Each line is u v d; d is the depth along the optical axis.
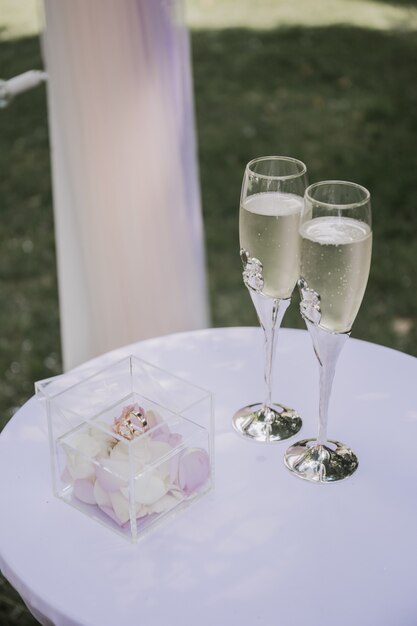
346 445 1.24
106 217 1.71
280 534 1.13
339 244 1.09
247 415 1.28
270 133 3.49
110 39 1.60
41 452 1.24
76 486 1.14
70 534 1.13
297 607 1.05
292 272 1.19
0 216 3.08
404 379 1.34
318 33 4.35
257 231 1.17
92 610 1.05
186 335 1.43
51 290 2.71
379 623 1.04
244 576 1.08
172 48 1.67
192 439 1.15
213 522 1.14
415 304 2.60
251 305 2.62
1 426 2.21
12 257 2.87
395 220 2.96
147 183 1.71
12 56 4.11
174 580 1.08
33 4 4.70
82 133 1.65
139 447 1.12
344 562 1.10
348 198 1.14
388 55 4.10
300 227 1.12
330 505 1.16
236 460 1.22
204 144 3.41
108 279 1.76
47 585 1.07
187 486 1.15
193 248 1.82
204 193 3.13
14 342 2.52
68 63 1.61
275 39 4.29
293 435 1.26
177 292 1.80
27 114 3.64
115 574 1.09
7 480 1.20
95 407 1.20
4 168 3.33
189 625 1.03
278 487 1.19
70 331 1.81
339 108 3.66
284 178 1.17
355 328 2.51
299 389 1.33
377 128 3.50
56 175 1.70
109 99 1.64
